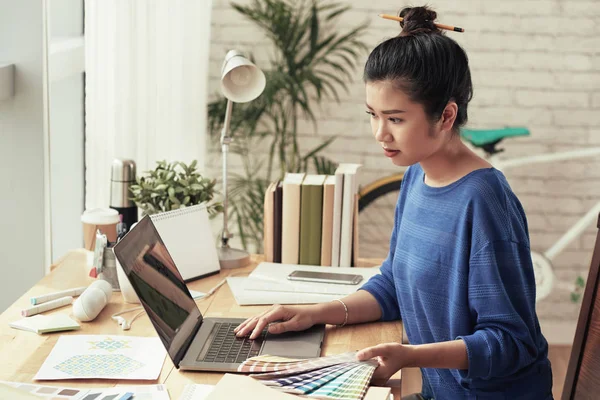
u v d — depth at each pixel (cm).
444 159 145
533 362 144
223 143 217
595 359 150
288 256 210
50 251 243
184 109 300
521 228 140
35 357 145
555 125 339
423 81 134
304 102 335
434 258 145
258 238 344
